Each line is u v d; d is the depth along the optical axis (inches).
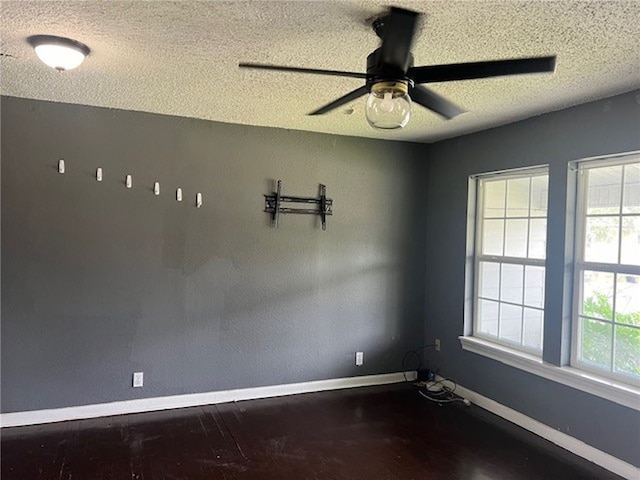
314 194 166.2
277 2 72.0
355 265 173.3
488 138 155.3
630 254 116.2
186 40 87.6
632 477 110.0
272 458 117.9
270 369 161.3
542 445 128.0
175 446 122.9
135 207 142.6
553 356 130.8
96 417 139.4
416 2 70.4
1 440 123.1
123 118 140.6
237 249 155.6
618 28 78.7
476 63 66.8
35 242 132.3
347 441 128.4
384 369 178.7
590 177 126.6
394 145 178.2
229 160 153.9
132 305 143.0
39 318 133.1
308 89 116.6
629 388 112.0
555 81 106.0
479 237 164.6
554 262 131.5
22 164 130.7
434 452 123.0
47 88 120.2
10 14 76.9
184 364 149.9
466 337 163.2
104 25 81.2
